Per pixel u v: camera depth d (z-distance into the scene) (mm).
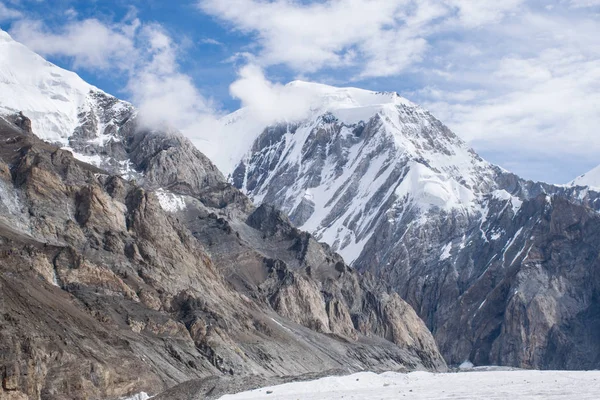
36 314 156875
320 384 159125
